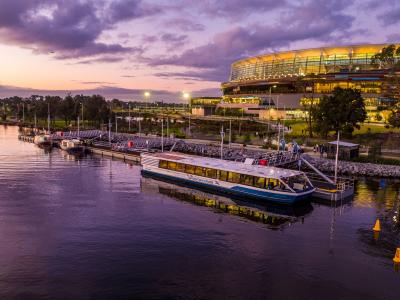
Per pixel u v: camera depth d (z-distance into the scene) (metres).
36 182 64.81
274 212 48.53
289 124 132.75
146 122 169.38
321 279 30.25
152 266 32.38
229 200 54.75
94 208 49.31
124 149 98.75
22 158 94.25
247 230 41.50
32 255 34.28
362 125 119.88
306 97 155.25
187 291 28.33
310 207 50.38
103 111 170.12
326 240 38.38
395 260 33.06
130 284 29.27
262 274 31.08
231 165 62.28
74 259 33.53
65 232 40.25
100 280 29.83
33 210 48.16
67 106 186.62
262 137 110.94
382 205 50.59
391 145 89.62
